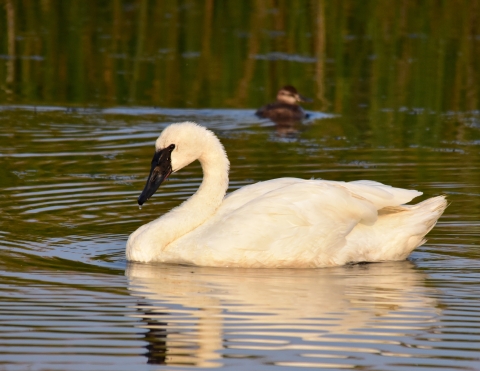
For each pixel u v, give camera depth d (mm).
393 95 27812
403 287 11422
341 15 33781
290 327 9797
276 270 12406
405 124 24266
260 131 23531
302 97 26344
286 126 24266
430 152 20531
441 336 9555
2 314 10148
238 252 12430
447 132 23125
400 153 20453
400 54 31266
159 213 15211
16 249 12984
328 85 28703
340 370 8656
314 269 12500
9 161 19172
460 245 13625
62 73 29703
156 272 12109
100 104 26594
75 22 34188
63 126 23438
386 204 12711
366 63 30531
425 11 33594
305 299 10820
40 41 32219
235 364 8789
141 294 10969
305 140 22203
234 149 20984
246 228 12477
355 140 22172
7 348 9164
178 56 31312
